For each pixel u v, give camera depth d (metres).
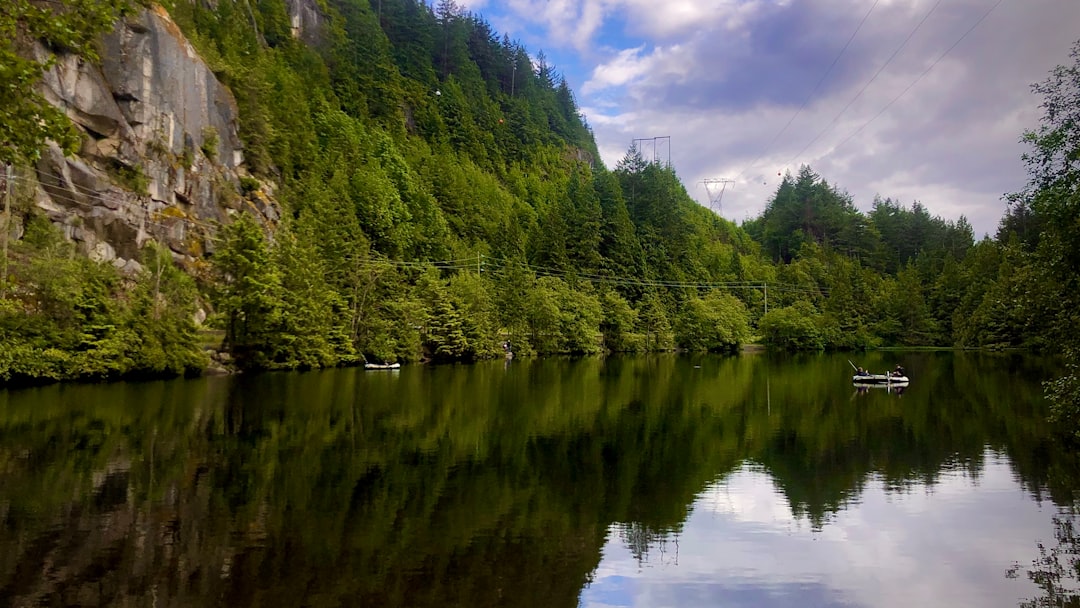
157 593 9.18
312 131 81.12
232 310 44.69
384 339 56.69
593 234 92.44
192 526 12.20
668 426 24.73
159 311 40.09
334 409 27.67
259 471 16.64
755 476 17.12
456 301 64.88
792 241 135.75
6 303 31.78
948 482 16.52
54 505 13.30
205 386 35.00
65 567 10.07
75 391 31.03
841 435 23.03
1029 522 13.32
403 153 102.75
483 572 10.40
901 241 128.38
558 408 29.47
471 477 16.58
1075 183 13.02
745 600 9.66
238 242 44.94
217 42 72.00
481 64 156.88
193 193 53.47
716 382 43.12
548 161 146.38
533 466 17.91
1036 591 9.96
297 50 98.81
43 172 40.00
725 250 122.62
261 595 9.23
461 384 40.25
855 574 10.70
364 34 119.31
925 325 91.44
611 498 14.96
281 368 48.62
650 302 88.88
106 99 45.50
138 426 22.39
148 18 50.38
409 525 12.61
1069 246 12.84
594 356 78.31
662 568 10.87
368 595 9.35
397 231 76.69
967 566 11.01
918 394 35.12
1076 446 20.66
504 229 93.19
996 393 34.59
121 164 46.38
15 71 9.73
